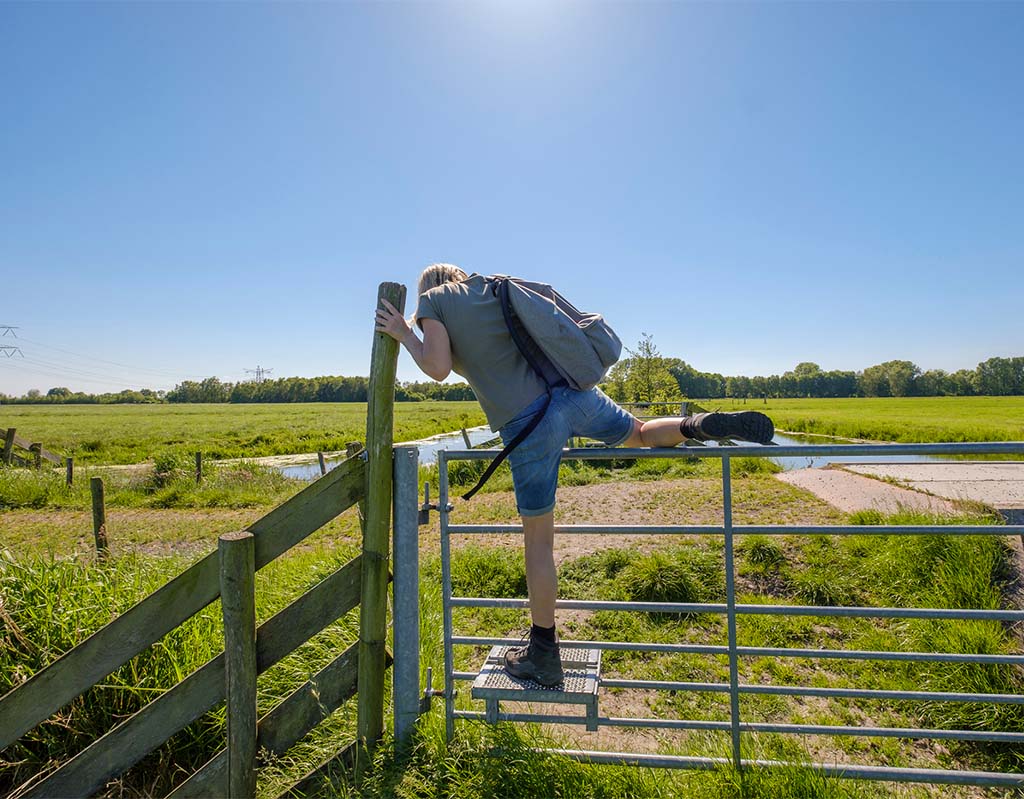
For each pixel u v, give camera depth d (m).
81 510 12.90
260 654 2.66
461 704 3.61
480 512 9.81
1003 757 3.31
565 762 2.59
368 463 2.72
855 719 3.71
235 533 2.62
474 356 2.50
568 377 2.53
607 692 4.08
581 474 13.76
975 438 27.89
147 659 3.44
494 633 4.84
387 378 2.71
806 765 2.58
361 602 2.76
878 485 8.82
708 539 6.55
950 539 5.22
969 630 4.07
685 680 4.19
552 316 2.48
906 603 4.92
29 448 19.56
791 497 9.30
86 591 3.89
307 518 2.73
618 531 2.66
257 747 2.65
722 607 2.64
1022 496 6.73
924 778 2.50
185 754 3.22
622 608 2.62
